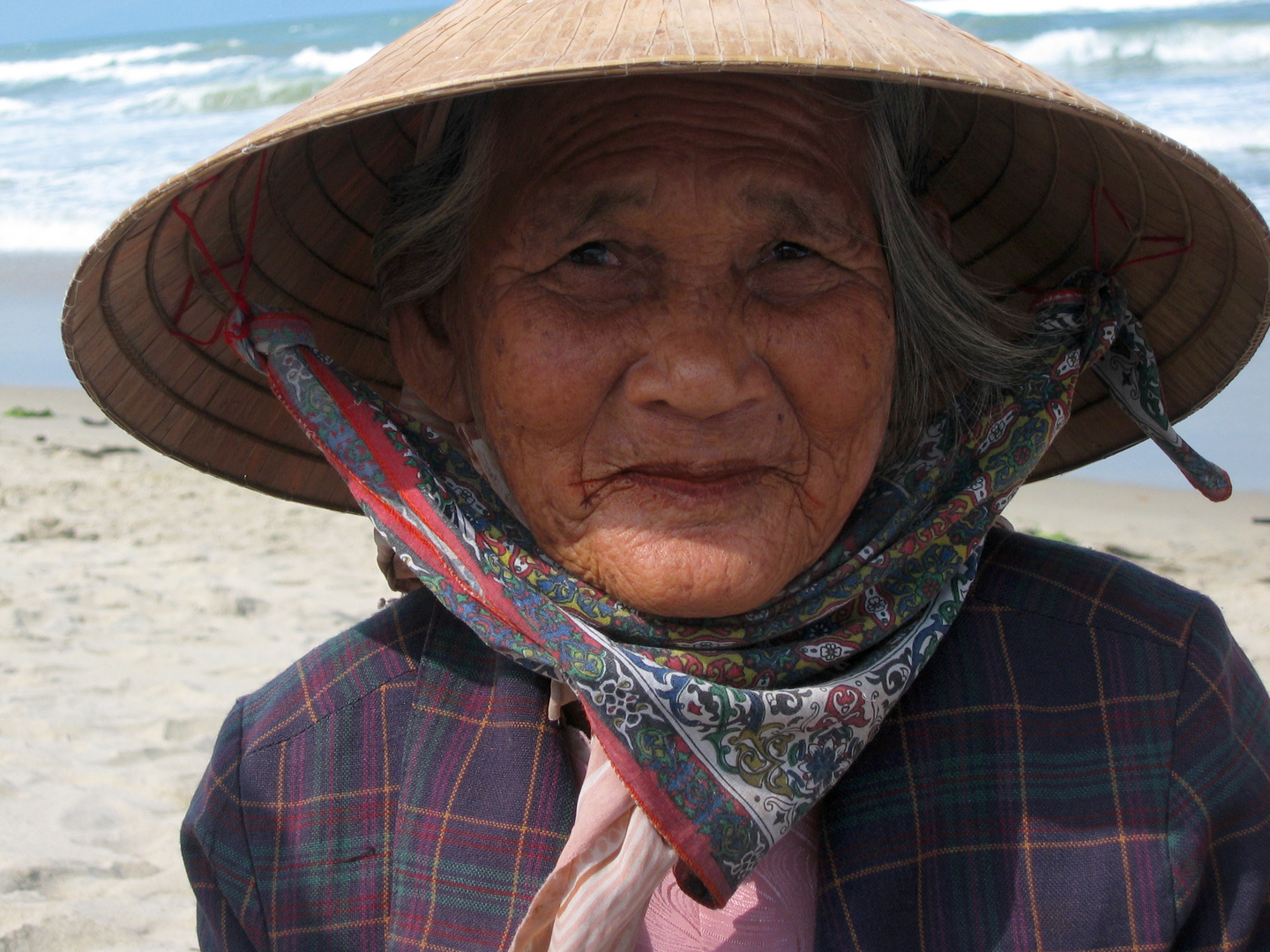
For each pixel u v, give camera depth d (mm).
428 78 981
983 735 1248
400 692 1366
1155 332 1456
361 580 5695
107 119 26188
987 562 1346
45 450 7836
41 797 3494
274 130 991
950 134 1465
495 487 1299
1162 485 6543
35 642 4785
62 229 14305
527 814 1269
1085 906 1188
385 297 1358
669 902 1244
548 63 927
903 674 1188
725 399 1088
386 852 1313
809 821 1271
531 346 1136
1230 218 1221
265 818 1344
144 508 6824
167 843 3266
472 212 1215
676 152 1104
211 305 1421
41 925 2803
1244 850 1215
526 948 1160
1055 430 1291
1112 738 1232
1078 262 1480
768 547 1131
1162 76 18203
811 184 1129
